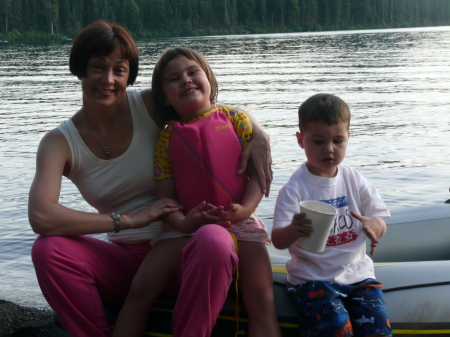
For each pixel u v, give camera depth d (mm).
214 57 32062
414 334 2340
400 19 113375
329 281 2246
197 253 2125
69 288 2260
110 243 2477
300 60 28844
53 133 2436
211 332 2404
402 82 17453
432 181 5969
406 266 2533
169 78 2434
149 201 2562
